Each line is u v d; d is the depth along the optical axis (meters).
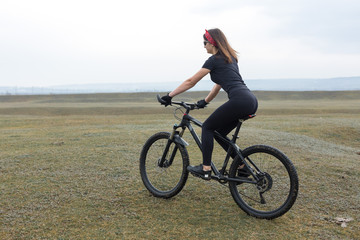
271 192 3.54
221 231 2.88
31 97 136.62
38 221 3.03
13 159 5.51
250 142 7.91
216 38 3.30
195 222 3.05
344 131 12.01
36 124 20.98
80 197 3.66
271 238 2.77
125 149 6.46
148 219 3.10
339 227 3.04
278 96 131.88
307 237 2.81
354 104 78.56
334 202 3.69
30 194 3.75
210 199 3.67
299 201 3.70
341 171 4.99
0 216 3.13
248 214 3.25
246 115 3.20
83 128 11.77
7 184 4.12
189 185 4.12
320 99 121.75
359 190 4.15
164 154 3.81
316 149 7.61
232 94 3.17
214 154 6.18
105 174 4.59
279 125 13.22
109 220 3.06
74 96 140.25
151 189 3.78
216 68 3.27
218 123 3.29
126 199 3.62
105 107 69.50
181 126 3.70
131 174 4.60
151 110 61.97
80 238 2.70
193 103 3.59
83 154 5.94
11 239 2.68
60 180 4.30
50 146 7.07
